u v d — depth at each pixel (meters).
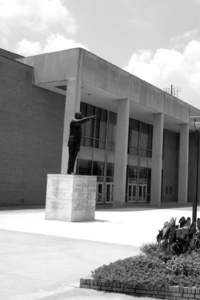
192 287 6.67
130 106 38.72
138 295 6.92
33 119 31.28
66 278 8.08
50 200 20.78
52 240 13.29
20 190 30.19
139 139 46.94
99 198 39.44
